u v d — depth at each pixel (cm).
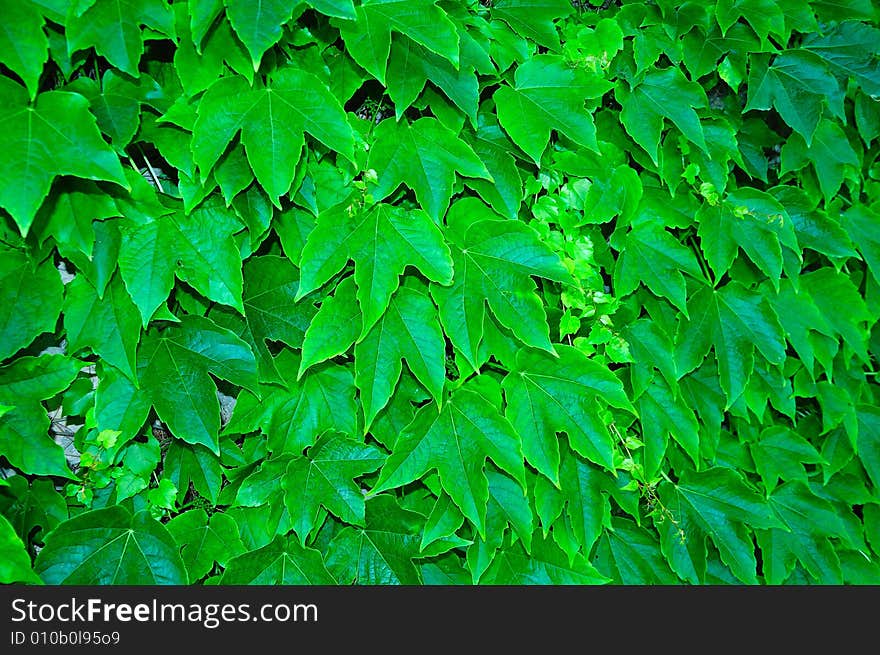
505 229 174
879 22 223
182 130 154
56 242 151
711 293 212
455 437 177
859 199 250
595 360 193
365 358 165
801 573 238
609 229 215
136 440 186
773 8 195
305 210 171
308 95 152
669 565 213
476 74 179
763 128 225
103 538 166
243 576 176
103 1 139
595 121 203
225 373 166
